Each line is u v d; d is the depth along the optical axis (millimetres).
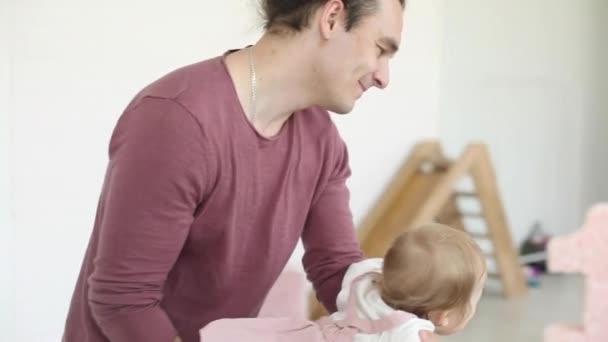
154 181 906
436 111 3514
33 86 1988
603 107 4301
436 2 3420
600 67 4242
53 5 1995
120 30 2141
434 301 1090
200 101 935
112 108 2162
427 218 2945
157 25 2225
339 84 998
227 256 1044
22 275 2045
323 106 1036
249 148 995
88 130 2119
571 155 4191
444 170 3328
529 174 3998
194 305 1107
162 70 2258
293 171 1077
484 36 3693
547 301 3420
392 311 1068
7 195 1981
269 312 2496
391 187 3195
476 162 3148
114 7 2117
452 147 3662
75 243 2146
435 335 1082
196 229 1003
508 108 3848
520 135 3924
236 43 2449
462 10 3580
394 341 1024
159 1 2217
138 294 932
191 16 2303
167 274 977
